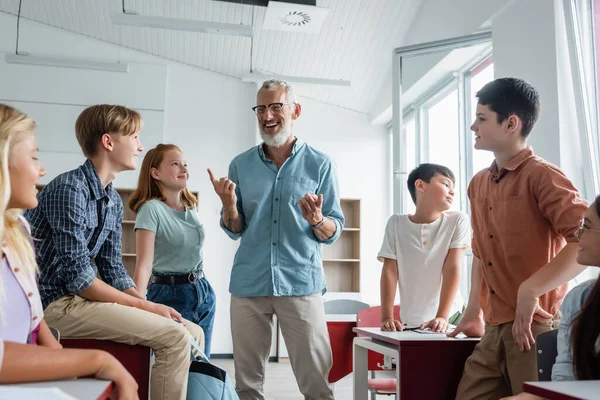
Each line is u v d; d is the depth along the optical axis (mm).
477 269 2076
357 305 4117
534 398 1161
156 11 6246
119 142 2012
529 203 1789
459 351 1989
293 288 2348
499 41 3994
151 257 2541
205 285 2699
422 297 2578
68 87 7078
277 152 2510
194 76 7582
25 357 942
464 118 5047
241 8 5918
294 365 2373
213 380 1903
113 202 2029
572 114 3311
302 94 7578
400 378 1950
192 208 2832
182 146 7449
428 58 4824
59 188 1808
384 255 2648
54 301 1801
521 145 1855
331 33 6043
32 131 1129
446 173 2602
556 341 1553
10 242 1125
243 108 7617
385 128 7758
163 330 1794
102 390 909
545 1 3467
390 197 7648
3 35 7105
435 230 2582
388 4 5512
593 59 3217
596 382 977
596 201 1312
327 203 2506
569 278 1634
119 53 7387
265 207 2430
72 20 6992
